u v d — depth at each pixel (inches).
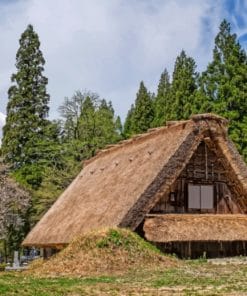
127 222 1109.1
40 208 2181.3
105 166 1541.6
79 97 2432.3
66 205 1525.6
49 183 2212.1
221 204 1285.7
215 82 1995.6
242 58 1973.4
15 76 2677.2
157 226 1130.0
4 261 2362.2
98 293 597.9
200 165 1279.5
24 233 2274.9
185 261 1041.5
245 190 1269.7
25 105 2608.3
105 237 988.6
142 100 2628.0
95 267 916.0
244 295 567.2
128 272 874.8
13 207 2064.5
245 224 1220.5
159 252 1075.3
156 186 1149.7
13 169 2490.2
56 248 1435.8
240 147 1878.7
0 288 609.9
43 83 2679.6
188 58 2249.0
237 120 1908.2
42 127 2576.3
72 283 714.2
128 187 1209.4
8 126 2583.7
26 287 641.0
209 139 1246.9
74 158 2319.1
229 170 1279.5
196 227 1167.0
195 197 1266.0
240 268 895.1
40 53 2714.1
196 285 663.1
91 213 1253.7
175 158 1181.7
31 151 2493.8
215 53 2016.5
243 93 1921.8
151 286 662.5
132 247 988.6
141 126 2586.1
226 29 2010.3
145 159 1280.8
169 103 2262.6
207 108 1952.5
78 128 2393.0
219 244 1227.2
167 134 1294.3
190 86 2171.5
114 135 2416.3
